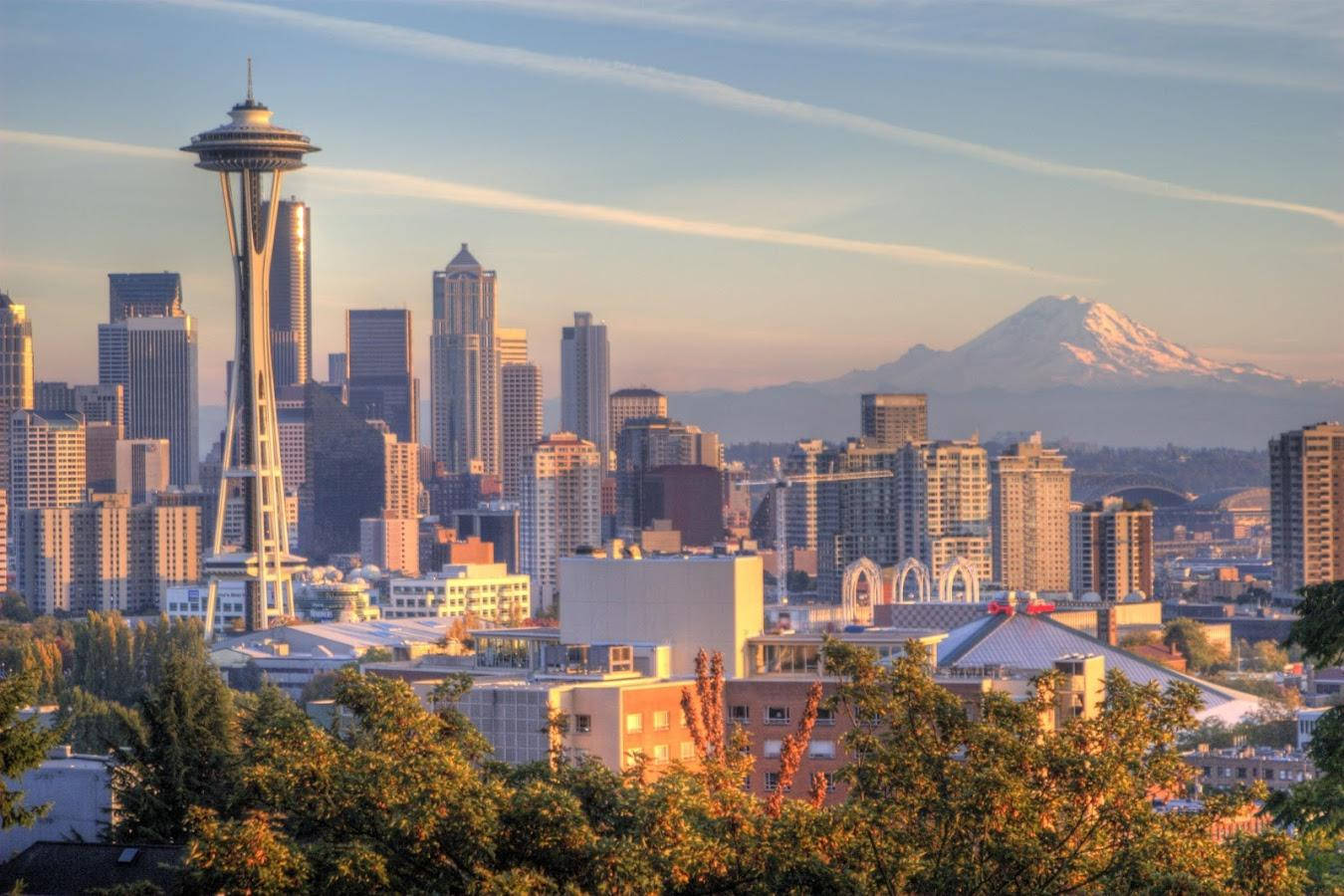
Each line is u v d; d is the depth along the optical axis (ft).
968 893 481.46
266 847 457.68
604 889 466.70
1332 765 547.08
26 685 510.99
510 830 484.33
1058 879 483.10
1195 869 478.59
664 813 484.74
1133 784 490.08
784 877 482.28
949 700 511.81
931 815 500.33
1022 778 489.26
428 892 469.57
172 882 570.05
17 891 557.74
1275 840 496.23
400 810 479.41
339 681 535.19
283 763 492.54
